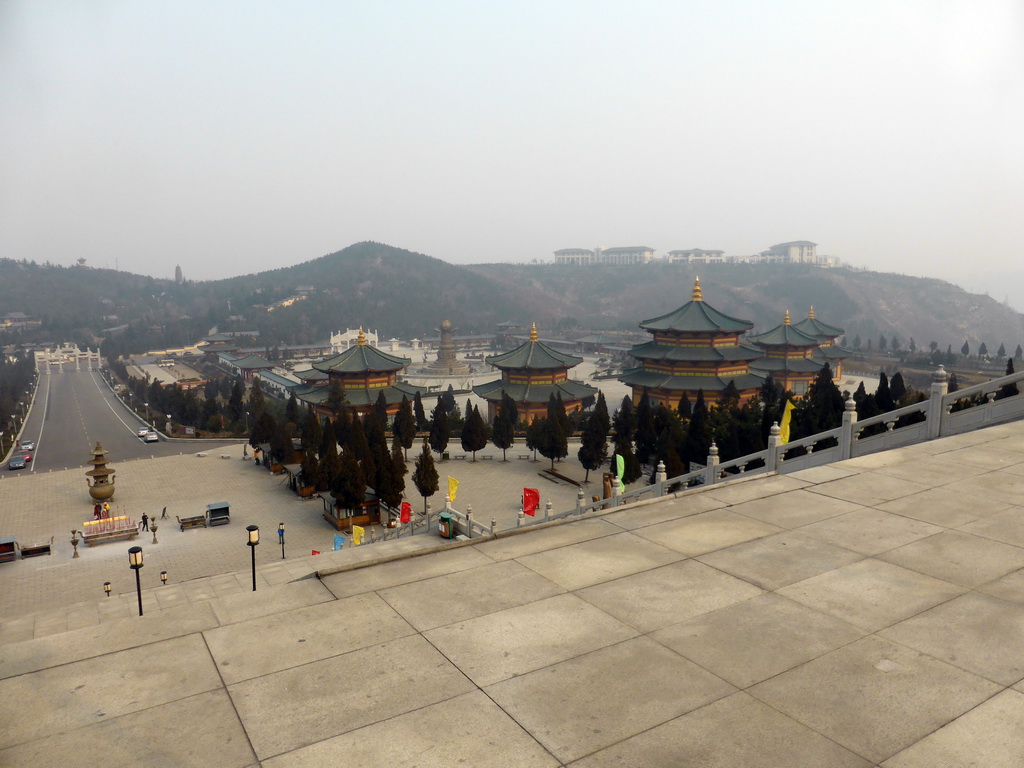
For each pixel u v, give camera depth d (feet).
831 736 24.36
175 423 388.78
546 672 28.73
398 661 29.66
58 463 287.28
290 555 162.91
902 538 43.93
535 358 315.78
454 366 621.72
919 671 28.55
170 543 173.37
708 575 38.65
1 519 198.90
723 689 27.37
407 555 41.75
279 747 23.99
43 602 137.39
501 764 23.02
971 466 60.95
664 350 307.58
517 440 283.38
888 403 198.90
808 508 50.55
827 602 35.04
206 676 28.48
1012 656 29.68
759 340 387.14
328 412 315.37
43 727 25.09
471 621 33.37
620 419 223.10
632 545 43.57
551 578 38.50
